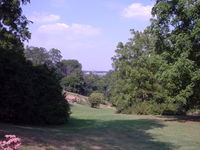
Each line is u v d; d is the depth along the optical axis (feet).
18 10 61.36
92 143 34.09
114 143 35.94
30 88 48.32
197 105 71.92
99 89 331.98
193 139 42.42
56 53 370.12
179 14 61.52
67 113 57.26
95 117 82.38
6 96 46.32
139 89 121.39
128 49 138.51
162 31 63.93
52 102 53.72
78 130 45.52
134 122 62.28
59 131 41.32
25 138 30.96
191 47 59.41
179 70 57.36
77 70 320.29
